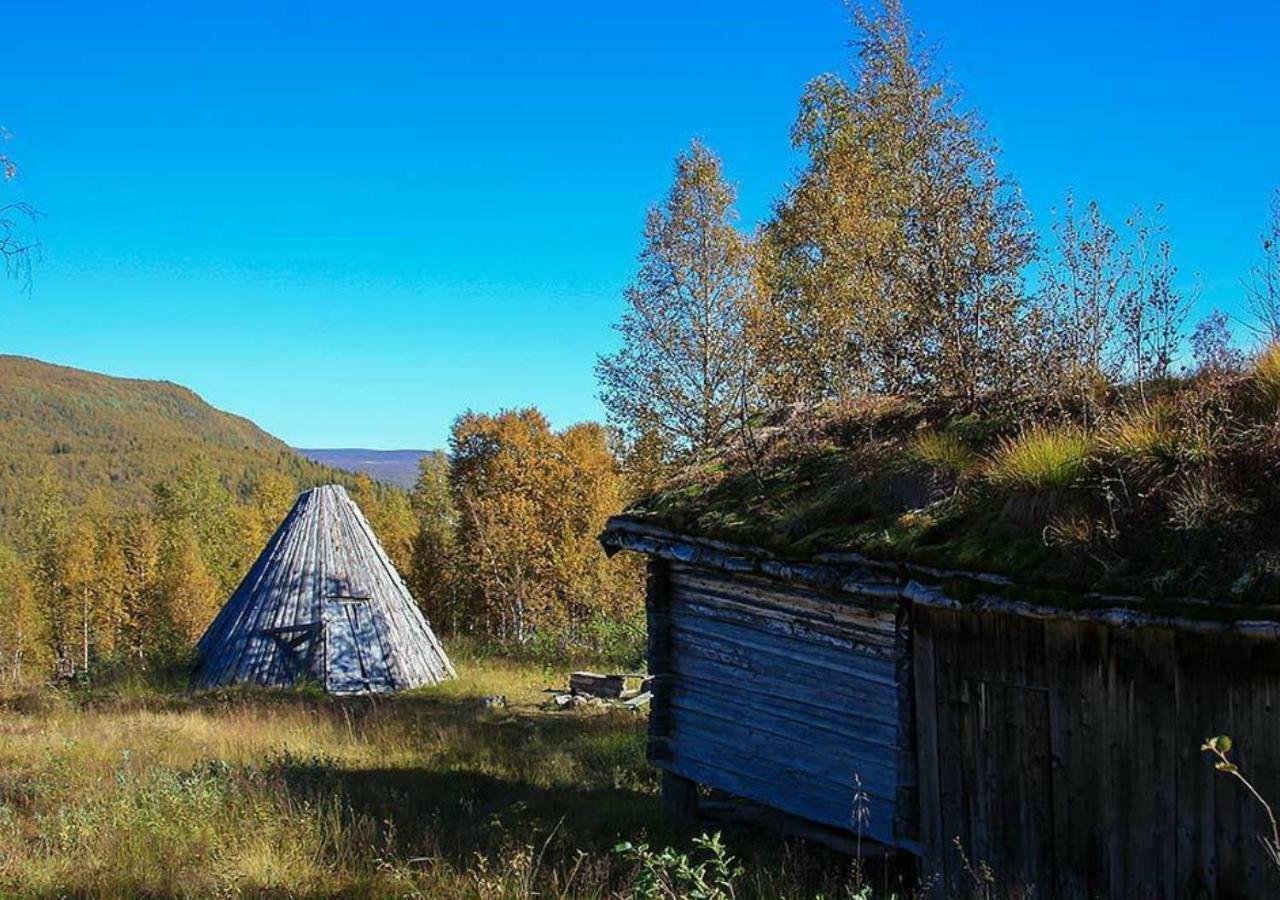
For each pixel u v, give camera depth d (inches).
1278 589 183.8
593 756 448.8
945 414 330.3
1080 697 222.4
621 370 920.3
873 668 278.4
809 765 297.6
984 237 402.9
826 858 303.0
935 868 253.8
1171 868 205.6
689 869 191.5
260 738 484.1
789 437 358.0
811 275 837.8
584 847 303.4
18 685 756.0
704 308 911.7
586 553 1341.0
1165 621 195.6
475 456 1434.5
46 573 2235.5
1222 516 200.4
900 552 251.3
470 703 653.9
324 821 308.7
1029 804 232.8
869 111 824.9
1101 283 292.7
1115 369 291.6
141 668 805.2
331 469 6235.2
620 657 882.8
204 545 2460.6
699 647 340.8
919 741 259.1
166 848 276.8
